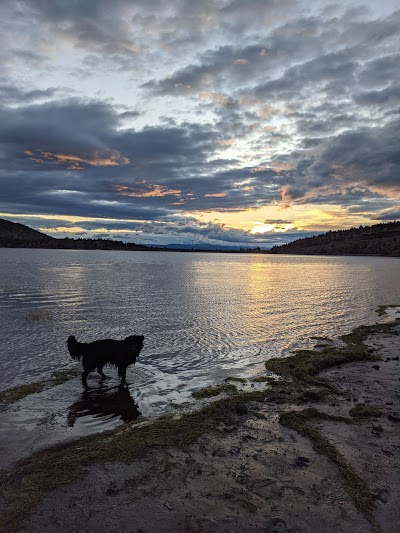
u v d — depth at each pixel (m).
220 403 8.09
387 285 39.19
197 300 25.50
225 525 4.28
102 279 41.00
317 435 6.53
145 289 31.72
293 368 10.71
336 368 10.98
